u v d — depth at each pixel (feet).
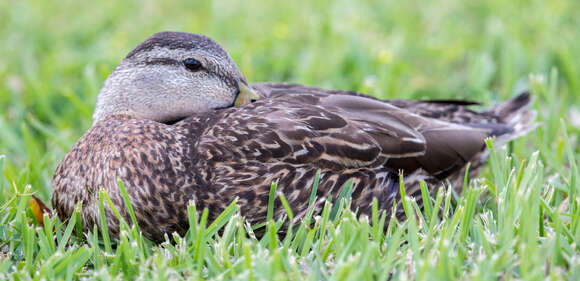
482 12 48.14
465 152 26.35
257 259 18.28
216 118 24.48
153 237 22.70
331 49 42.63
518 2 48.60
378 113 25.82
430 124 26.27
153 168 22.33
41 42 46.62
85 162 22.98
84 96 37.76
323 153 23.67
